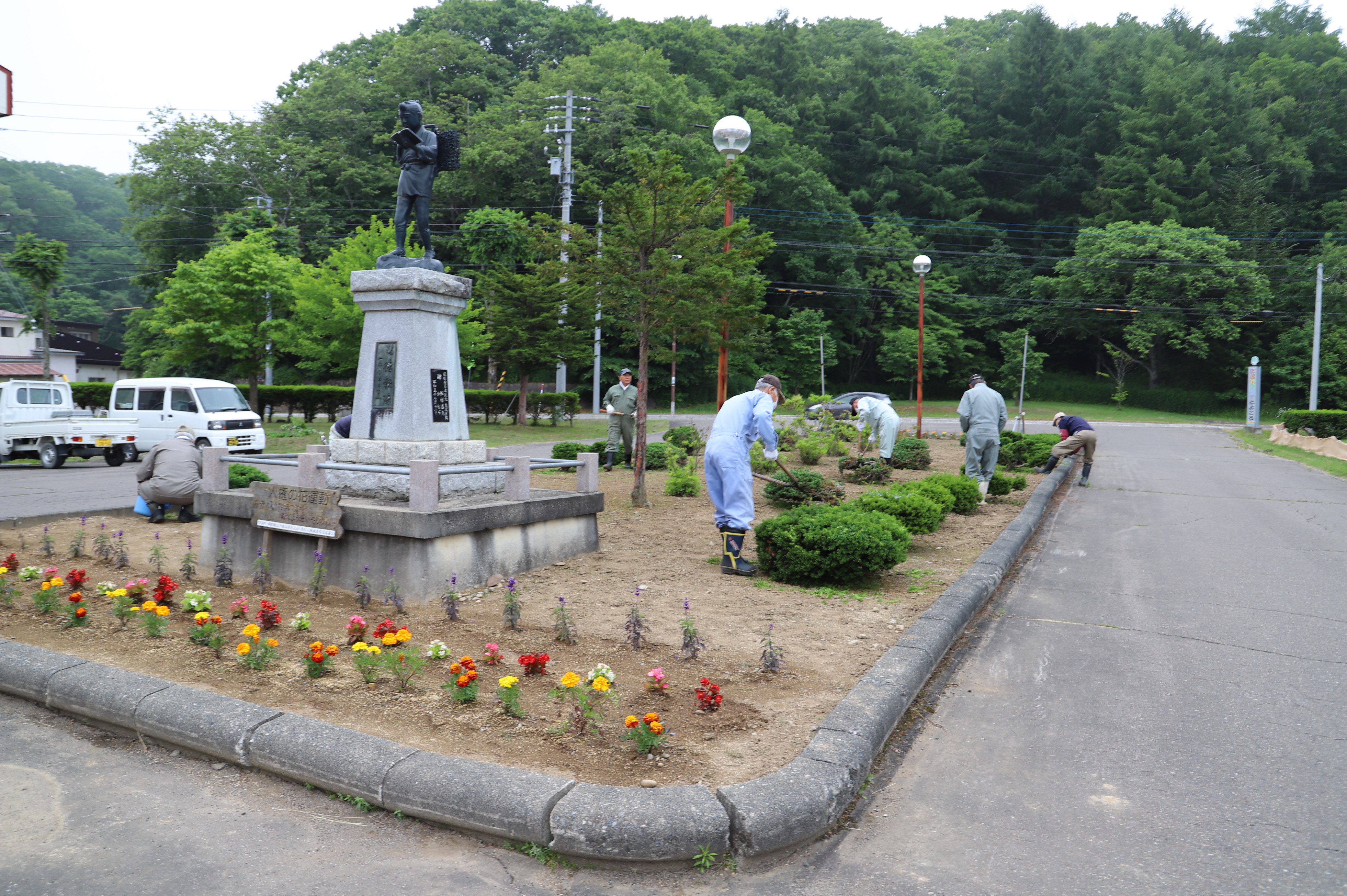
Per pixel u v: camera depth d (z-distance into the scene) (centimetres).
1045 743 379
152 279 4466
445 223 4506
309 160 4525
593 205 4459
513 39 5834
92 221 7069
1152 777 345
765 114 5225
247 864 277
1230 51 6381
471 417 3400
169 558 750
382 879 269
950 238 5491
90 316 6406
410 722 362
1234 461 1881
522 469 682
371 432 695
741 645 483
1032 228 5638
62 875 270
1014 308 5319
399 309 689
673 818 275
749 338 1124
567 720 364
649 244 1005
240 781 335
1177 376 5328
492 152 4228
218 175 4447
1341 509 1143
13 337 4228
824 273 5034
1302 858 282
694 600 589
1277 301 4819
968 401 1120
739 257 1012
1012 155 5638
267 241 2838
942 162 5659
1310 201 5300
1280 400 4928
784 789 294
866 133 5516
